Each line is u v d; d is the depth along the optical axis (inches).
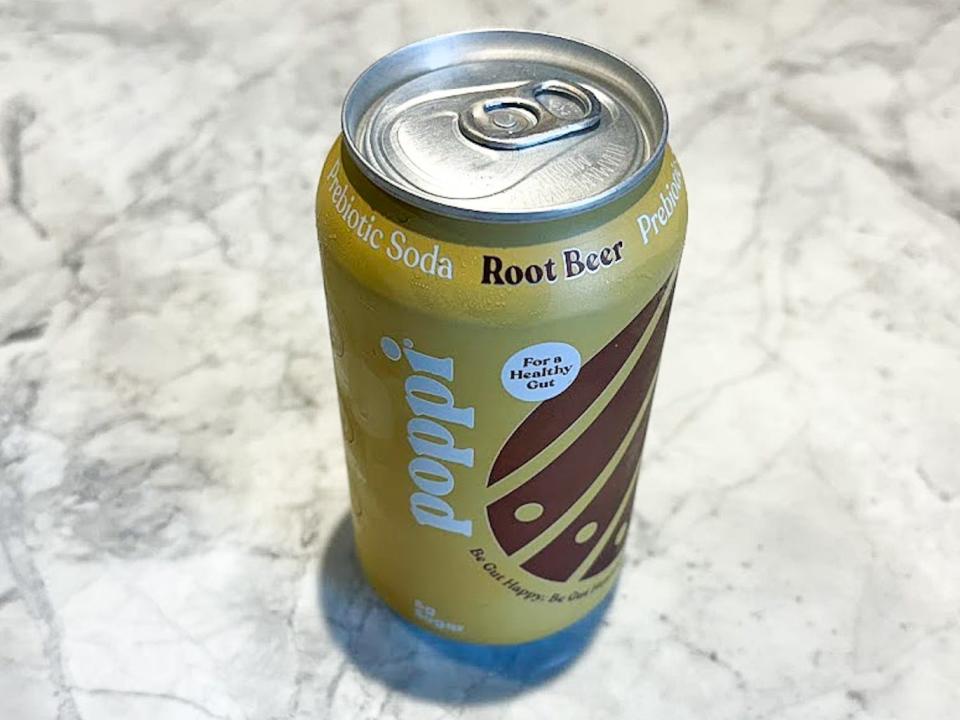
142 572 9.3
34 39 15.4
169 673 8.6
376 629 9.0
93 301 11.8
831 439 10.5
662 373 11.1
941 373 11.1
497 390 6.7
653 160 6.3
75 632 8.8
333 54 15.2
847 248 12.6
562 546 8.0
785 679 8.6
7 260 12.2
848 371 11.2
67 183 13.2
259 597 9.2
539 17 16.0
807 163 13.7
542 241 6.2
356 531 8.9
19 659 8.6
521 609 8.4
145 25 15.7
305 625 9.0
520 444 7.1
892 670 8.6
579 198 6.3
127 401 10.7
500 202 6.3
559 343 6.5
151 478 10.0
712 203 13.1
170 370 11.1
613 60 7.2
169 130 14.0
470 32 7.3
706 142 14.0
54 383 10.9
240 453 10.3
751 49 15.4
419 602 8.5
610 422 7.3
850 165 13.6
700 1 16.4
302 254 12.5
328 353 11.4
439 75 7.3
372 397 7.2
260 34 15.6
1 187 13.1
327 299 7.3
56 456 10.2
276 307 11.8
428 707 8.4
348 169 6.7
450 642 8.9
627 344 6.9
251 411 10.7
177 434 10.4
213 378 11.0
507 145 6.6
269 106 14.4
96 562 9.3
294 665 8.7
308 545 9.6
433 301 6.3
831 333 11.6
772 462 10.2
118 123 14.1
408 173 6.5
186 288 12.0
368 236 6.5
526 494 7.5
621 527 8.5
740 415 10.7
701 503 9.9
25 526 9.6
